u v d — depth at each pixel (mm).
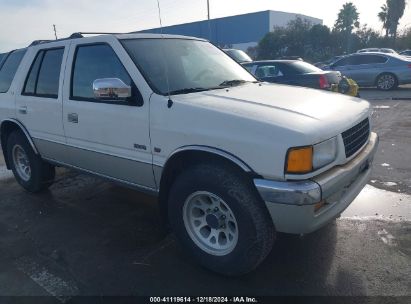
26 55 4691
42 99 4250
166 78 3350
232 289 2898
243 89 3514
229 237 2969
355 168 2900
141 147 3268
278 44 44750
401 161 5742
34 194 5070
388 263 3117
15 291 2986
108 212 4391
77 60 3883
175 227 3188
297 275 3021
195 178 2889
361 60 15352
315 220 2598
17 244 3734
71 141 3990
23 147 4816
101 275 3146
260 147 2557
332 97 3428
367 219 3908
